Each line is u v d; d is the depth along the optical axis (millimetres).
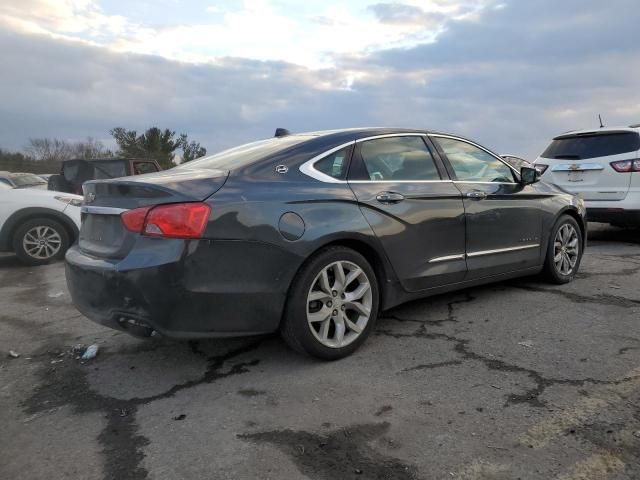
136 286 3004
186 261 2984
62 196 8172
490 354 3574
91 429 2807
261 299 3207
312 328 3406
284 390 3143
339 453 2482
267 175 3430
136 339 4156
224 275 3088
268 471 2367
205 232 3021
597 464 2322
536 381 3139
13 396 3238
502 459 2385
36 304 5449
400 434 2619
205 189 3150
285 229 3260
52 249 8086
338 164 3721
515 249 4789
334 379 3264
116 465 2469
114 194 3342
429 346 3754
